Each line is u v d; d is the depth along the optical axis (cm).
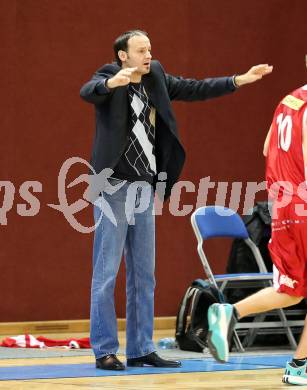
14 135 2452
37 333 2445
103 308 1573
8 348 2061
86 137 2517
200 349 1969
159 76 1595
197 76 2634
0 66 2444
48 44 2488
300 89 1417
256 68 1580
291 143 1385
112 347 1587
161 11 2598
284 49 2717
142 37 1552
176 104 2622
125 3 2559
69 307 2498
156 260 2586
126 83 1450
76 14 2514
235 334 2000
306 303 2122
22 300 2453
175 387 1361
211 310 1338
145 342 1611
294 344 2055
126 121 1553
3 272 2436
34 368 1627
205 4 2647
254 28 2692
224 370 1580
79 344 2066
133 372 1542
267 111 2702
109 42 2541
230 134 2669
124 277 2548
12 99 2453
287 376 1405
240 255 2198
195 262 2630
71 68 2506
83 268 2511
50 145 2483
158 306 2584
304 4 2734
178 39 2617
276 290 1357
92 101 1516
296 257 1361
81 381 1433
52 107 2488
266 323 2036
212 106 2655
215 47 2655
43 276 2475
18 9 2462
